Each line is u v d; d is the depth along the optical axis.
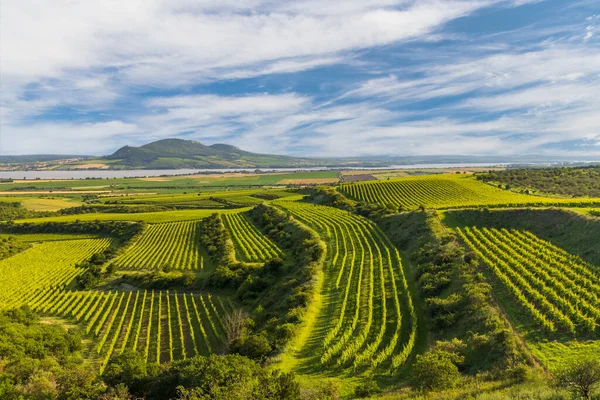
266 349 46.81
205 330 66.44
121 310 78.25
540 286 48.03
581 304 41.94
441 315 47.56
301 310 55.28
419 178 160.25
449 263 61.16
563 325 39.28
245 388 30.20
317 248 82.81
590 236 57.25
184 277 90.44
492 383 29.88
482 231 73.62
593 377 22.02
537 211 73.06
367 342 45.62
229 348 51.75
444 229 78.38
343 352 42.28
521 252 59.84
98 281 97.56
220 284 84.62
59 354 55.81
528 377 29.67
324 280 68.19
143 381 40.56
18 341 53.78
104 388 40.12
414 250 74.31
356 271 69.62
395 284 61.16
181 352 59.94
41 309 80.88
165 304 79.88
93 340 65.56
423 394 29.47
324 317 54.16
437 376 29.53
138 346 62.72
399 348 43.66
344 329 49.41
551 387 24.81
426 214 87.69
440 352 32.62
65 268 111.00
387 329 48.00
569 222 64.38
